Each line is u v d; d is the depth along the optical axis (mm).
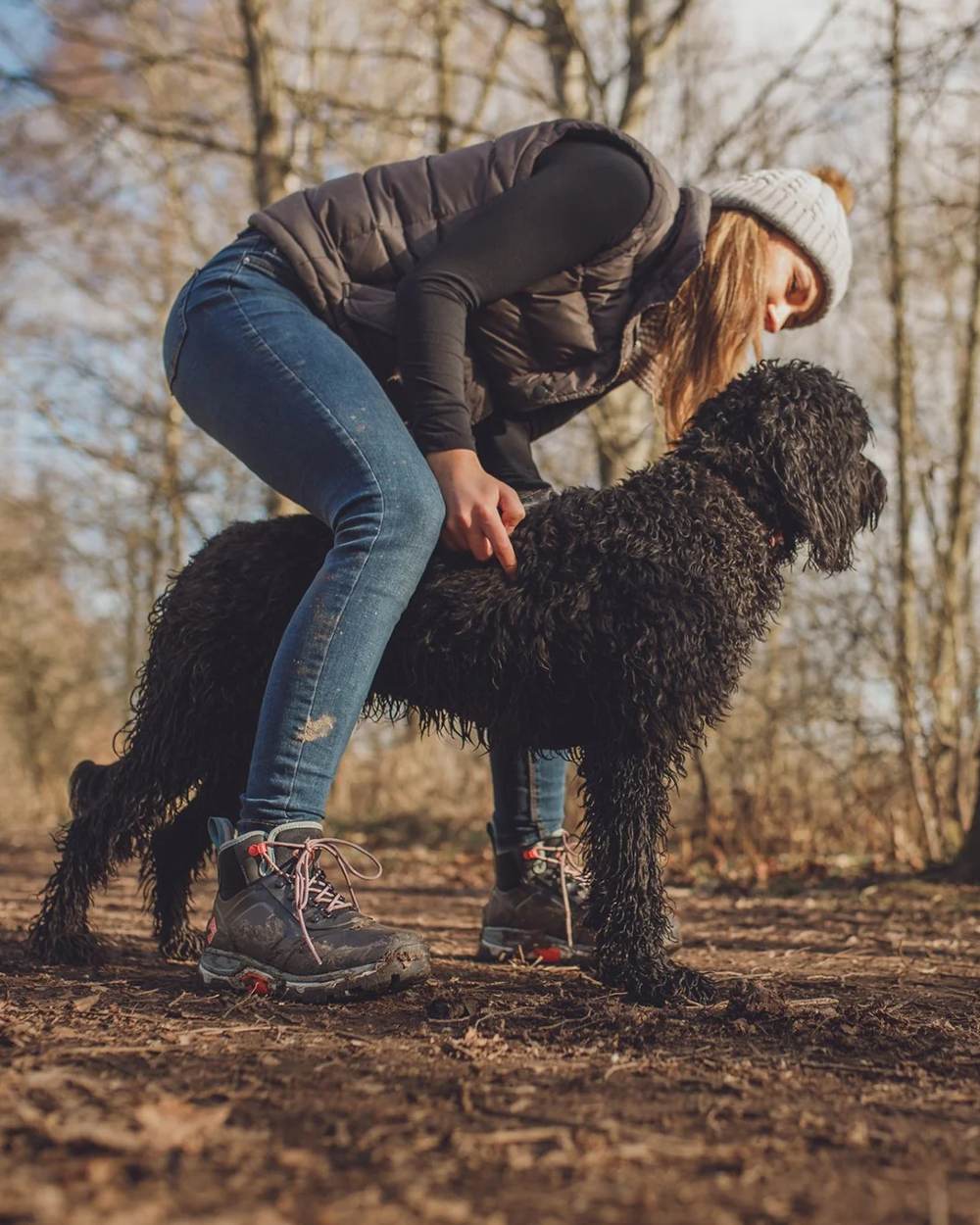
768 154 7410
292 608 2564
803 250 2850
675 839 6578
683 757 2502
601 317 2590
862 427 2654
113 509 14281
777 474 2504
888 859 5855
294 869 2328
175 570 2834
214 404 2486
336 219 2504
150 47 9188
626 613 2328
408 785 9023
